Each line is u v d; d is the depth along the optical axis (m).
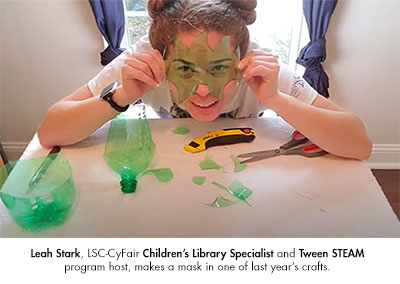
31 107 1.39
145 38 0.75
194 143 0.66
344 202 0.55
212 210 0.53
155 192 0.56
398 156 1.46
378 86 1.31
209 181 0.58
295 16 1.26
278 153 0.65
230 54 0.59
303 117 0.64
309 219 0.52
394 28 1.20
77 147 0.67
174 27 0.57
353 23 1.20
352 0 1.16
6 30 1.22
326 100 0.71
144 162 0.61
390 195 1.35
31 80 1.33
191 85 0.60
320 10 1.11
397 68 1.27
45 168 0.58
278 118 0.76
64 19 1.21
